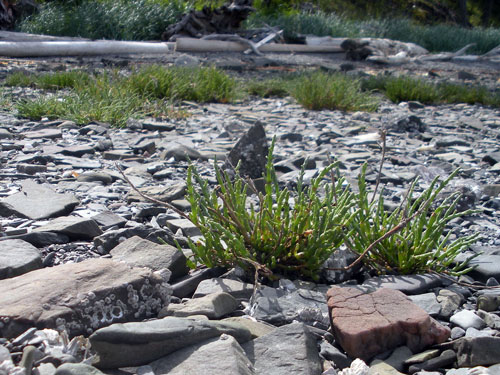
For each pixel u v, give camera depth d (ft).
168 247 3.06
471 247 3.64
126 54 15.19
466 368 2.28
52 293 2.39
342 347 2.44
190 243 3.01
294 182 4.73
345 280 3.10
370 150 6.67
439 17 39.68
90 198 4.10
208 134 7.02
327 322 2.61
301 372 2.19
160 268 2.95
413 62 19.47
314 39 20.94
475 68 18.90
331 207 3.14
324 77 11.02
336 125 8.29
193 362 2.15
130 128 7.06
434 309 2.76
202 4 23.00
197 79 10.18
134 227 3.35
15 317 2.24
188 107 8.97
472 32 25.90
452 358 2.37
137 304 2.51
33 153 5.25
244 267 3.00
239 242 2.88
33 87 9.53
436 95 11.42
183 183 4.50
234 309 2.71
